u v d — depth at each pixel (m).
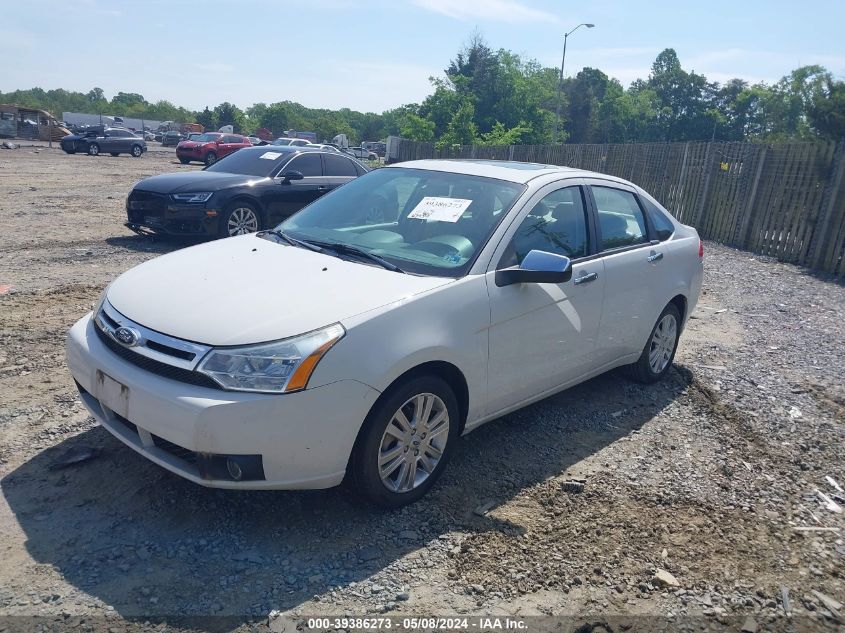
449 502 3.68
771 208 13.20
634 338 5.12
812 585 3.26
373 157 55.19
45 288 7.34
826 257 11.83
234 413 2.95
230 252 4.13
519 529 3.48
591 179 4.89
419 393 3.47
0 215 12.45
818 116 42.34
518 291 3.93
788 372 6.25
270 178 10.59
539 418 4.87
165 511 3.40
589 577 3.16
